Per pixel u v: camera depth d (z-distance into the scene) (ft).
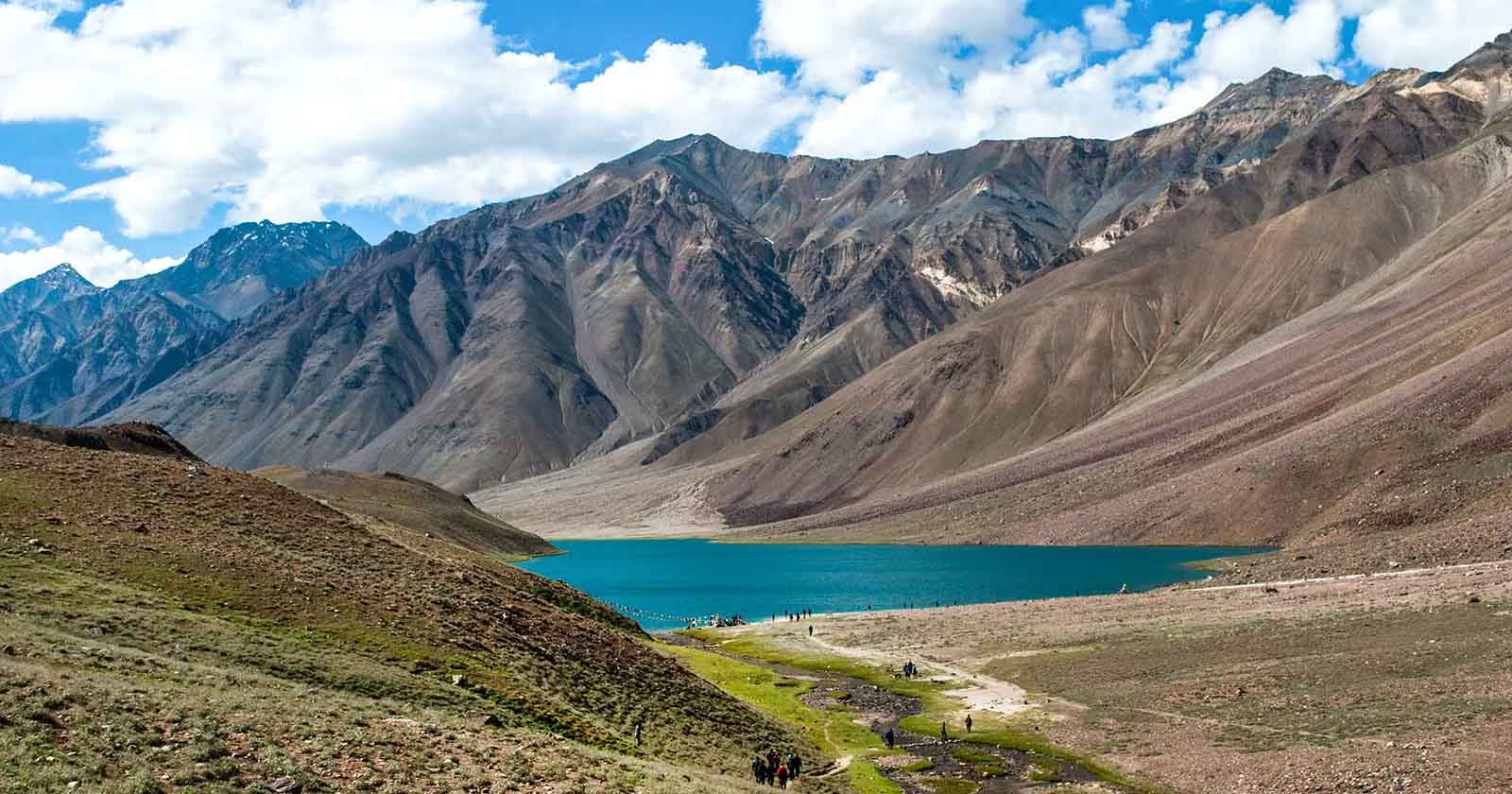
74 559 195.31
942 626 409.90
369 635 199.11
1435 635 256.93
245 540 235.81
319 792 114.52
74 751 106.52
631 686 231.30
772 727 237.86
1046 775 207.62
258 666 164.76
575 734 181.47
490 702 182.09
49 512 216.13
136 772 104.78
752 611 542.16
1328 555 470.39
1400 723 198.18
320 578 224.53
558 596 326.65
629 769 152.76
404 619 214.48
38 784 96.94
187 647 164.45
